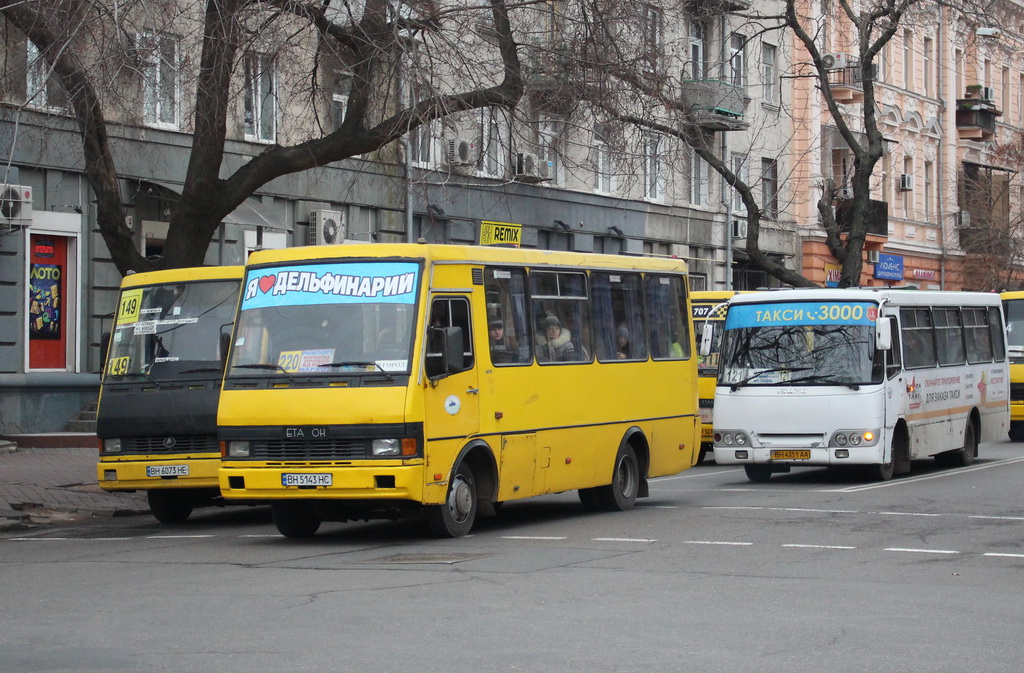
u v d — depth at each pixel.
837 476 23.50
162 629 9.45
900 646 8.85
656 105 21.31
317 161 19.70
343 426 13.98
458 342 14.39
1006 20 43.47
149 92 19.81
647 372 18.72
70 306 27.67
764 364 22.39
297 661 8.32
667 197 45.56
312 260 14.87
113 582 11.96
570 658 8.42
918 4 37.44
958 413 25.23
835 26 51.53
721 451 22.55
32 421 26.89
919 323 23.91
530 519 17.05
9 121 19.73
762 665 8.24
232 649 8.70
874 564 12.76
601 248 42.84
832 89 53.00
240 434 14.38
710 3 32.12
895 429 22.72
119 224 19.72
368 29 18.98
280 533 15.71
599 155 22.31
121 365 17.53
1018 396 34.28
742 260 49.56
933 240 62.44
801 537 14.82
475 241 36.88
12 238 26.31
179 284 17.73
